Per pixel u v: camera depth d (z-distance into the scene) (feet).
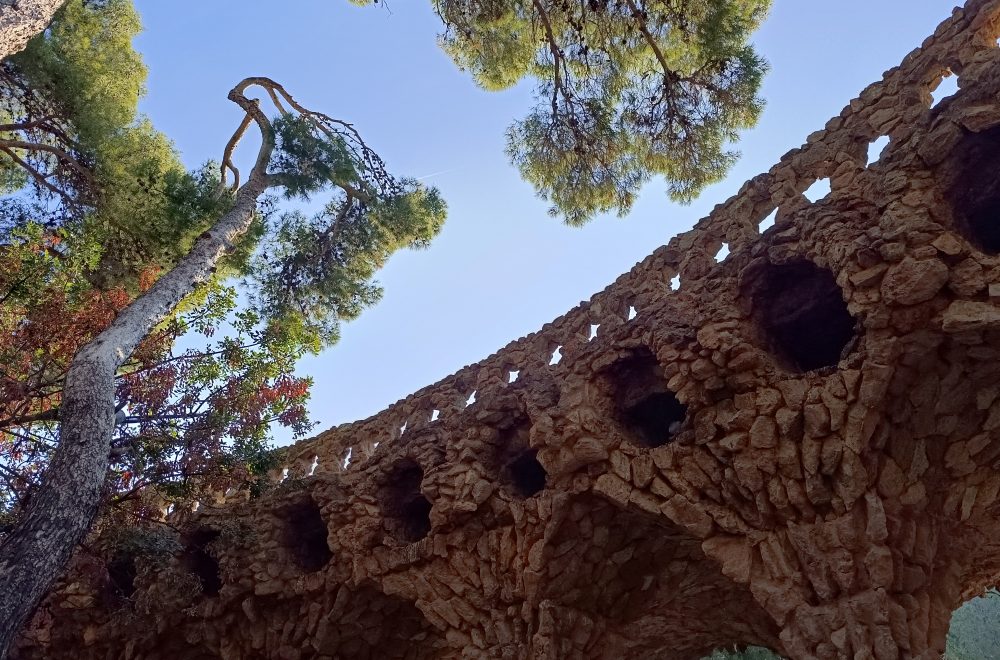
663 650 37.91
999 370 24.25
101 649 43.91
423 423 41.86
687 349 29.27
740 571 26.50
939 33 27.99
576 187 45.55
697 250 32.63
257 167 47.24
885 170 26.32
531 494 35.88
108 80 48.47
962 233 24.50
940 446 25.80
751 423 26.94
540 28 43.04
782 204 29.89
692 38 40.45
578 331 36.91
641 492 29.48
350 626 38.68
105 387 29.89
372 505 38.99
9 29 25.45
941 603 25.12
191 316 43.34
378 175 51.24
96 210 44.91
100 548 42.11
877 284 24.56
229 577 40.81
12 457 37.27
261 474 42.75
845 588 24.11
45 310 39.04
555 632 31.37
